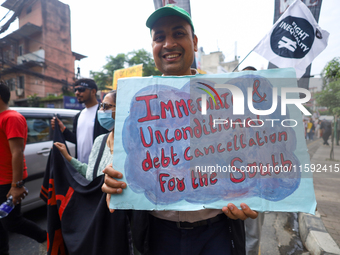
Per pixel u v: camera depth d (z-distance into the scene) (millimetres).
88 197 1324
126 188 965
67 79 15609
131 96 1024
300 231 2385
